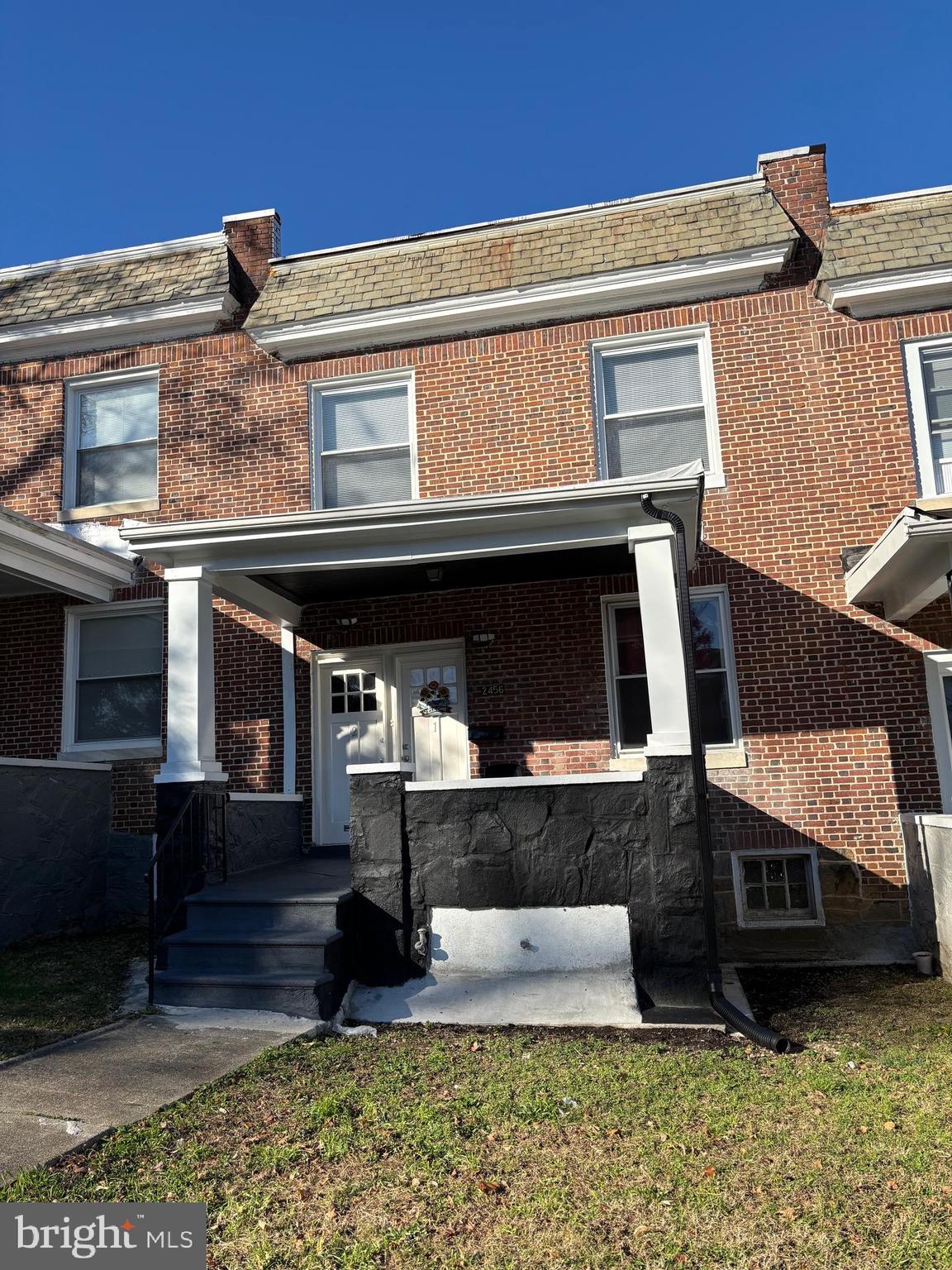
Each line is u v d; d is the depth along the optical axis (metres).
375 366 11.27
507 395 10.92
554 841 7.54
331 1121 4.85
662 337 10.74
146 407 12.05
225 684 11.22
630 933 7.33
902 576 8.87
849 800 9.56
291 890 8.05
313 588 10.38
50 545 10.12
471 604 10.70
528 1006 7.13
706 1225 3.78
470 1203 4.00
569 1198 4.03
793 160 10.86
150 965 7.20
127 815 11.02
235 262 12.02
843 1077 5.51
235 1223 3.80
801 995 7.86
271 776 10.92
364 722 11.04
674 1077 5.59
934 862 8.34
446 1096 5.27
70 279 12.36
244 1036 6.40
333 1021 6.97
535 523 8.23
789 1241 3.65
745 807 9.70
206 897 7.84
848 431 10.18
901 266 10.02
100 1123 4.72
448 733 10.81
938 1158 4.33
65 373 12.09
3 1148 4.38
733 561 10.16
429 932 7.60
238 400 11.55
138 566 11.47
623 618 10.50
